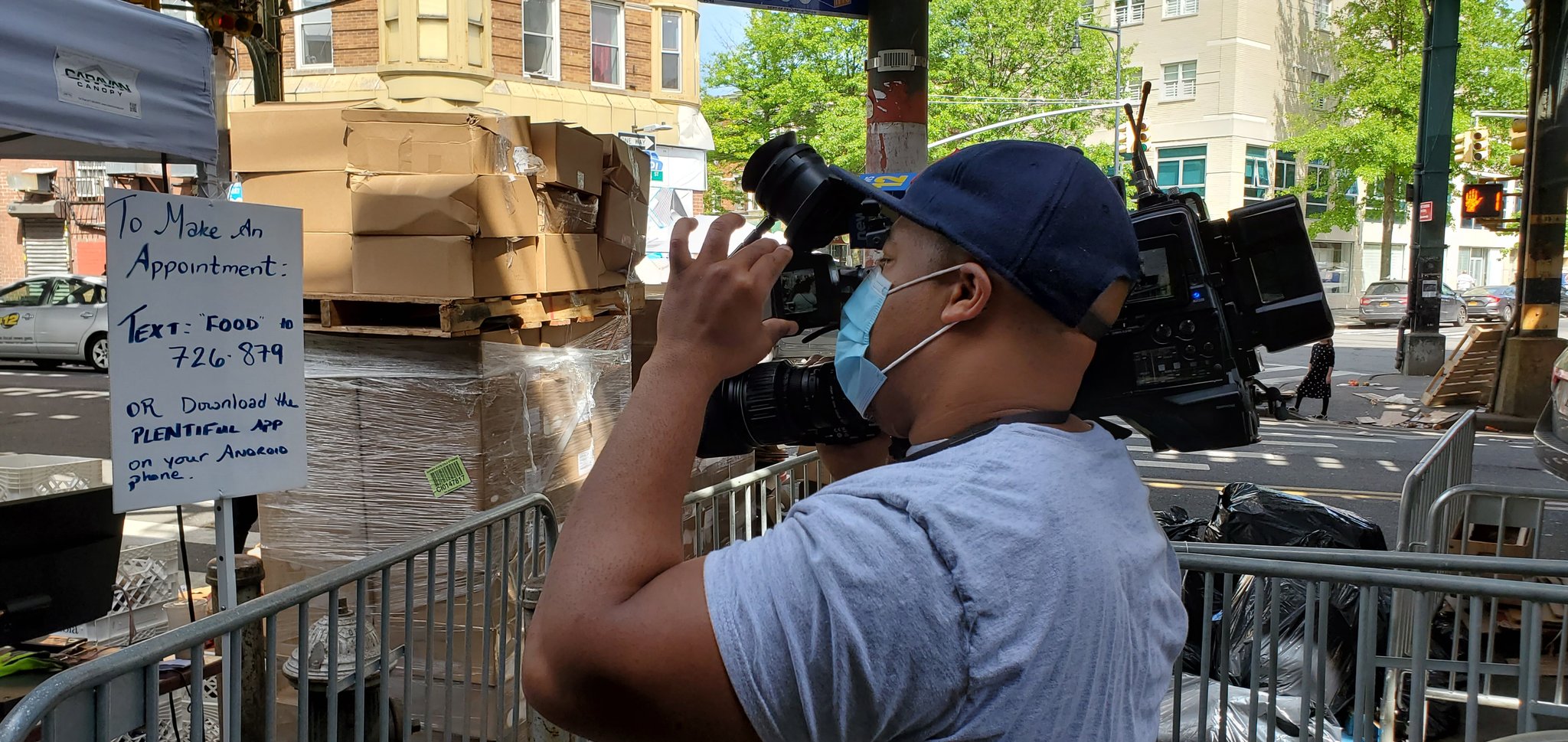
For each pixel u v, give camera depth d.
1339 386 16.34
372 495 3.39
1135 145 1.90
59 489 3.35
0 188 21.25
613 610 0.90
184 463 2.30
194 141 3.11
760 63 29.69
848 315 1.08
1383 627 3.56
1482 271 48.78
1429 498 3.98
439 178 3.26
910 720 0.87
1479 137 17.59
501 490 3.46
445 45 16.20
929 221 0.98
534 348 3.63
